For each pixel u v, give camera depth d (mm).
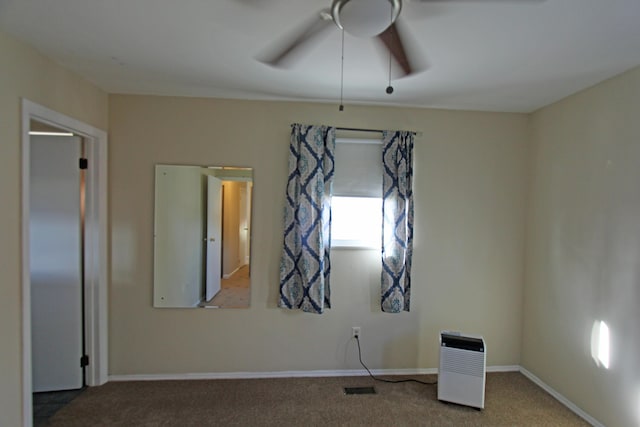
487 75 2127
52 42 1784
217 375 2715
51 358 2467
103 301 2562
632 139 1979
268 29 1630
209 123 2678
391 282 2711
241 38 1728
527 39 1675
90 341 2531
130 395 2439
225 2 1408
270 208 2727
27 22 1586
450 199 2836
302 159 2660
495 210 2865
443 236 2838
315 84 2344
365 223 2814
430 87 2348
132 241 2639
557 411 2340
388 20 1250
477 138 2838
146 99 2625
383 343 2822
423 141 2822
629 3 1362
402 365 2826
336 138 2764
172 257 2676
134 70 2150
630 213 1986
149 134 2635
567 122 2471
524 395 2533
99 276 2520
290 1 1384
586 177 2295
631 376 1971
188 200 2680
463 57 1889
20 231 1767
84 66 2092
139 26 1621
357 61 1973
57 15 1525
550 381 2578
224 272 2717
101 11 1494
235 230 2715
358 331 2805
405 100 2633
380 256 2811
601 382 2152
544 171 2691
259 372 2746
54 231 2449
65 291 2469
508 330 2895
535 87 2307
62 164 2439
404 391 2562
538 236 2744
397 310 2699
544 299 2658
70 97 2160
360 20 1245
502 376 2820
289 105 2727
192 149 2670
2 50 1664
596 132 2225
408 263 2768
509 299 2889
